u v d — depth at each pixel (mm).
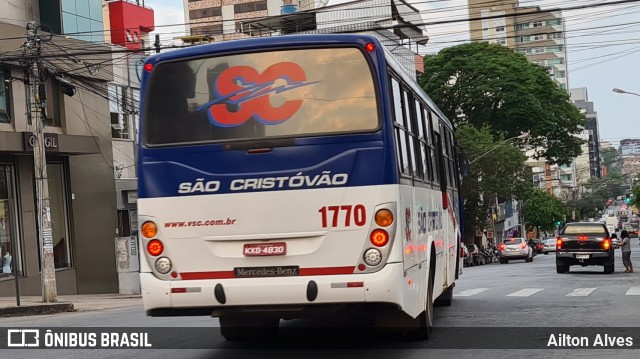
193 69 8703
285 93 8523
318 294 8211
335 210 8289
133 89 33000
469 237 59375
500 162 56094
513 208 97125
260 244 8352
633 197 118938
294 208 8328
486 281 24953
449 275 14297
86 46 28531
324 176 8328
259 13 99312
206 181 8477
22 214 25641
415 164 9984
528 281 24391
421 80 64250
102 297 25938
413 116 10297
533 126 63844
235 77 8617
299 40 8570
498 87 62031
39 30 26312
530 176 58125
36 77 21047
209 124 8586
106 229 29453
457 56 63688
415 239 9391
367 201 8273
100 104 29609
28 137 24281
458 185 17547
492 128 63938
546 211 98812
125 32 37156
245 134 8508
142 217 8594
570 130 65812
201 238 8445
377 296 8172
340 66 8500
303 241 8320
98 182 29406
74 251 28375
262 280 8312
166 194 8547
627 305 15219
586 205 132500
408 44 53344
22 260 25516
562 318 13125
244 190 8414
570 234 29797
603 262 29250
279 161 8398
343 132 8383
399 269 8273
